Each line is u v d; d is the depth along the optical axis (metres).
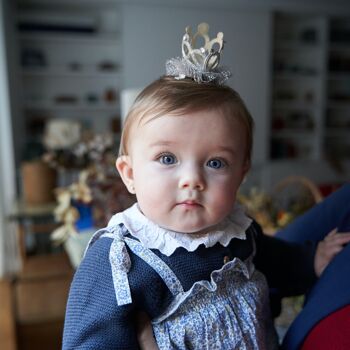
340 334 0.52
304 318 0.60
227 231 0.55
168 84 0.51
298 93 4.63
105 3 3.73
